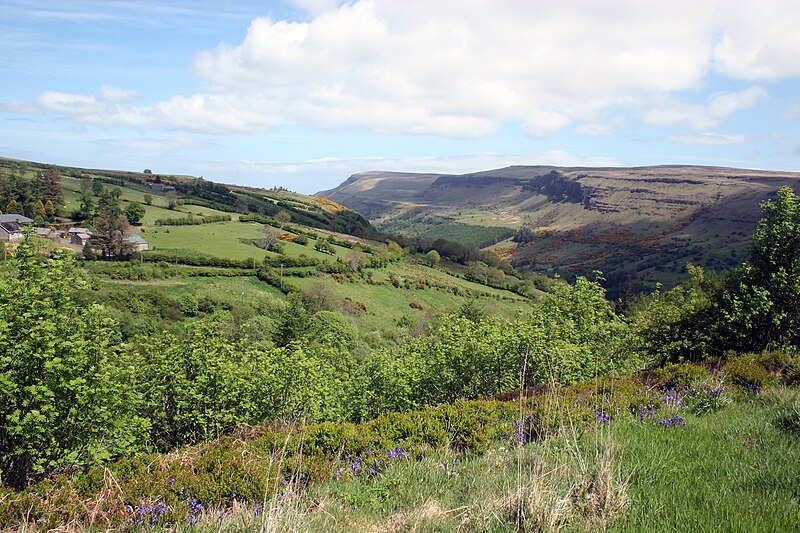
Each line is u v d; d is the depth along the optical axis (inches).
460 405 387.2
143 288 2652.6
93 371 520.4
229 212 5841.5
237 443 331.6
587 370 698.2
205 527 201.9
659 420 299.3
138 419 556.1
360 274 3949.3
